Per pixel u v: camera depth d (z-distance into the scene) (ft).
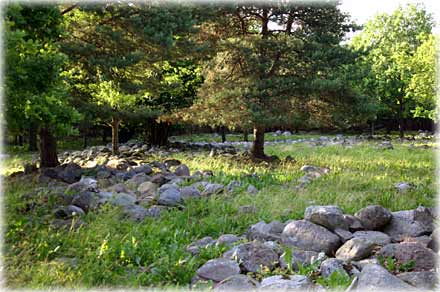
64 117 30.63
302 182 40.01
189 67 81.46
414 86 109.50
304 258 20.26
